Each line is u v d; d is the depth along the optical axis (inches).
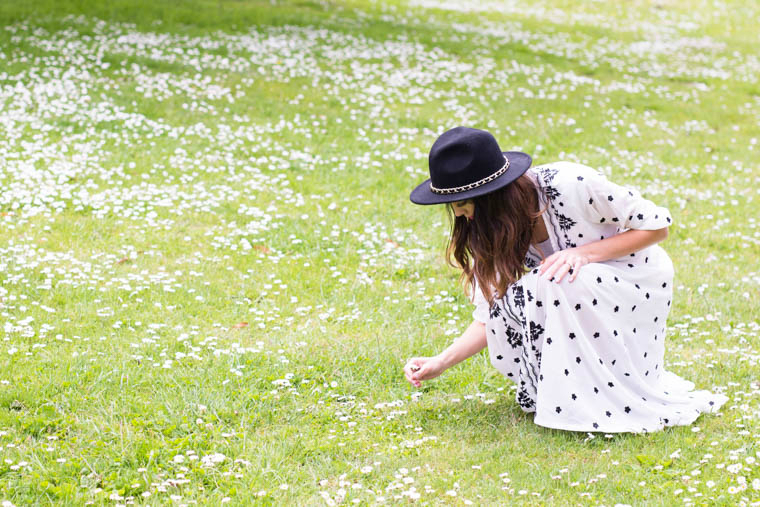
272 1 685.9
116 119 372.8
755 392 169.3
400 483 133.6
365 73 500.4
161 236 257.8
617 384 151.2
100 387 164.7
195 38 534.6
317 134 382.6
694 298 231.9
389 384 175.2
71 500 126.6
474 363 185.6
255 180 319.3
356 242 265.6
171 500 127.2
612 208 144.9
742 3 901.8
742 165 387.5
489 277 148.7
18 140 336.2
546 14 778.8
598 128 433.1
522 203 143.5
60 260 232.4
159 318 201.9
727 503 125.0
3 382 163.2
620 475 135.7
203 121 386.6
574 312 147.4
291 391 168.2
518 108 458.3
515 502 128.3
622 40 682.8
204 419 155.1
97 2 589.0
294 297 219.9
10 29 502.3
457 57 561.9
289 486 133.0
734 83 568.1
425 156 366.3
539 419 151.4
